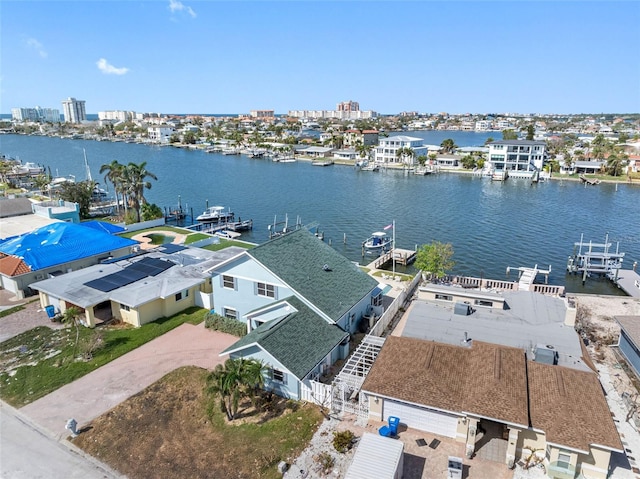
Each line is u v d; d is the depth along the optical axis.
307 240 41.03
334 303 33.84
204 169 163.88
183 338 35.28
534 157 152.25
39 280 44.91
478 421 22.84
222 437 24.05
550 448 21.12
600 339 35.81
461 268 61.72
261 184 132.50
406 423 24.77
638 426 25.05
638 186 130.00
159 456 22.69
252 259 34.44
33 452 22.91
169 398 27.45
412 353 27.03
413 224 85.81
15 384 29.00
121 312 38.25
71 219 70.12
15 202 72.25
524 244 72.75
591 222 87.31
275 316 33.78
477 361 25.89
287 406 26.69
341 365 31.56
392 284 49.56
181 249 53.38
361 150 194.88
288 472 21.56
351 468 19.86
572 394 22.95
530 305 35.66
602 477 20.72
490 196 114.81
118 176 76.94
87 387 28.59
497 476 21.12
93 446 23.41
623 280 55.22
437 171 160.00
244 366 25.78
